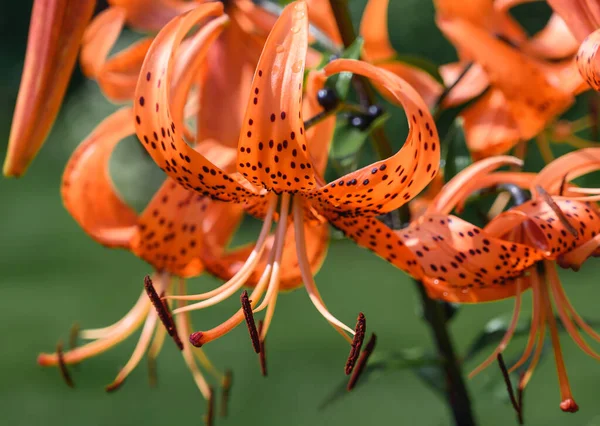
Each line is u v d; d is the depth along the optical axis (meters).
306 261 0.54
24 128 0.55
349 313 1.88
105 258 2.48
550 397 1.39
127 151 2.93
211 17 0.57
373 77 0.51
